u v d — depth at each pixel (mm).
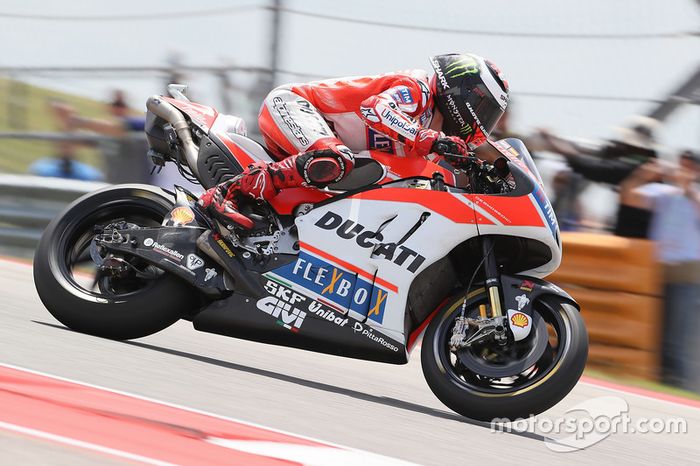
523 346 14039
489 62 15336
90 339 14906
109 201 15977
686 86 23844
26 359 12375
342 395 14805
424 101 15062
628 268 23422
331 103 15305
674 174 23734
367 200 14805
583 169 24688
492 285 14195
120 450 8891
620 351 23391
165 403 11234
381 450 10844
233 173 15570
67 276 15445
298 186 14898
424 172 15031
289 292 14766
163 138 16359
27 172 31359
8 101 31781
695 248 23312
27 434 8906
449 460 10953
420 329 15289
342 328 14594
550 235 14258
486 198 14375
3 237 30578
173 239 15148
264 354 18406
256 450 9711
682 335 23141
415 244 14477
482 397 13867
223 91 27375
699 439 16391
